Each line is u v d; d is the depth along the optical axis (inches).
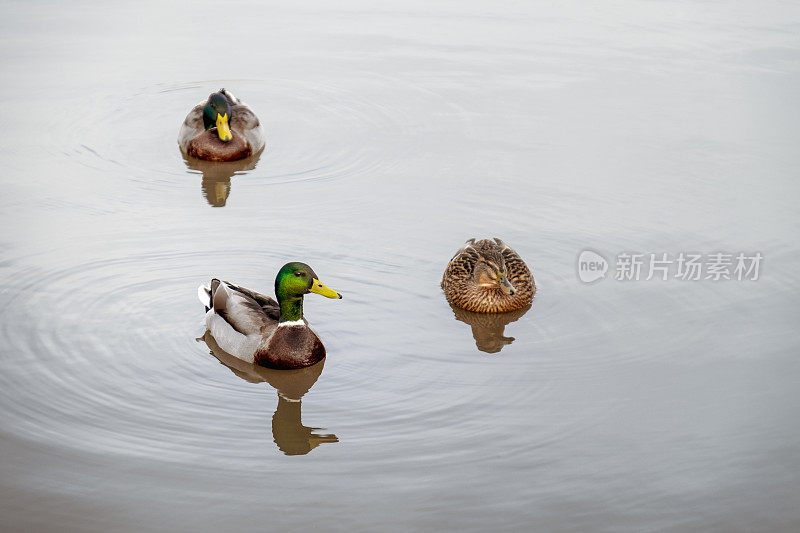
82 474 419.2
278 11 1103.0
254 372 506.9
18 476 416.5
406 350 524.7
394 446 442.3
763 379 491.2
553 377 496.7
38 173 727.1
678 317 548.7
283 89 898.7
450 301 574.2
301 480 419.2
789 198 681.0
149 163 761.0
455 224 652.7
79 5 1114.1
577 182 707.4
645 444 443.5
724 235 633.0
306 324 514.3
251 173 745.0
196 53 977.5
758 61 936.9
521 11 1104.2
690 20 1068.5
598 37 1013.2
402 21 1071.0
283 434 451.8
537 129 799.1
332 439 448.1
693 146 762.2
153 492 409.7
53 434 445.7
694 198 681.6
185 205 685.9
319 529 390.0
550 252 617.6
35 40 992.9
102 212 668.7
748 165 730.8
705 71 914.7
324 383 494.9
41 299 557.6
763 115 817.5
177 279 585.3
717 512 402.3
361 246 625.0
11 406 465.1
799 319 543.8
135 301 561.6
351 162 754.2
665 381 491.2
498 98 861.2
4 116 823.7
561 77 906.1
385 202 685.3
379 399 480.1
